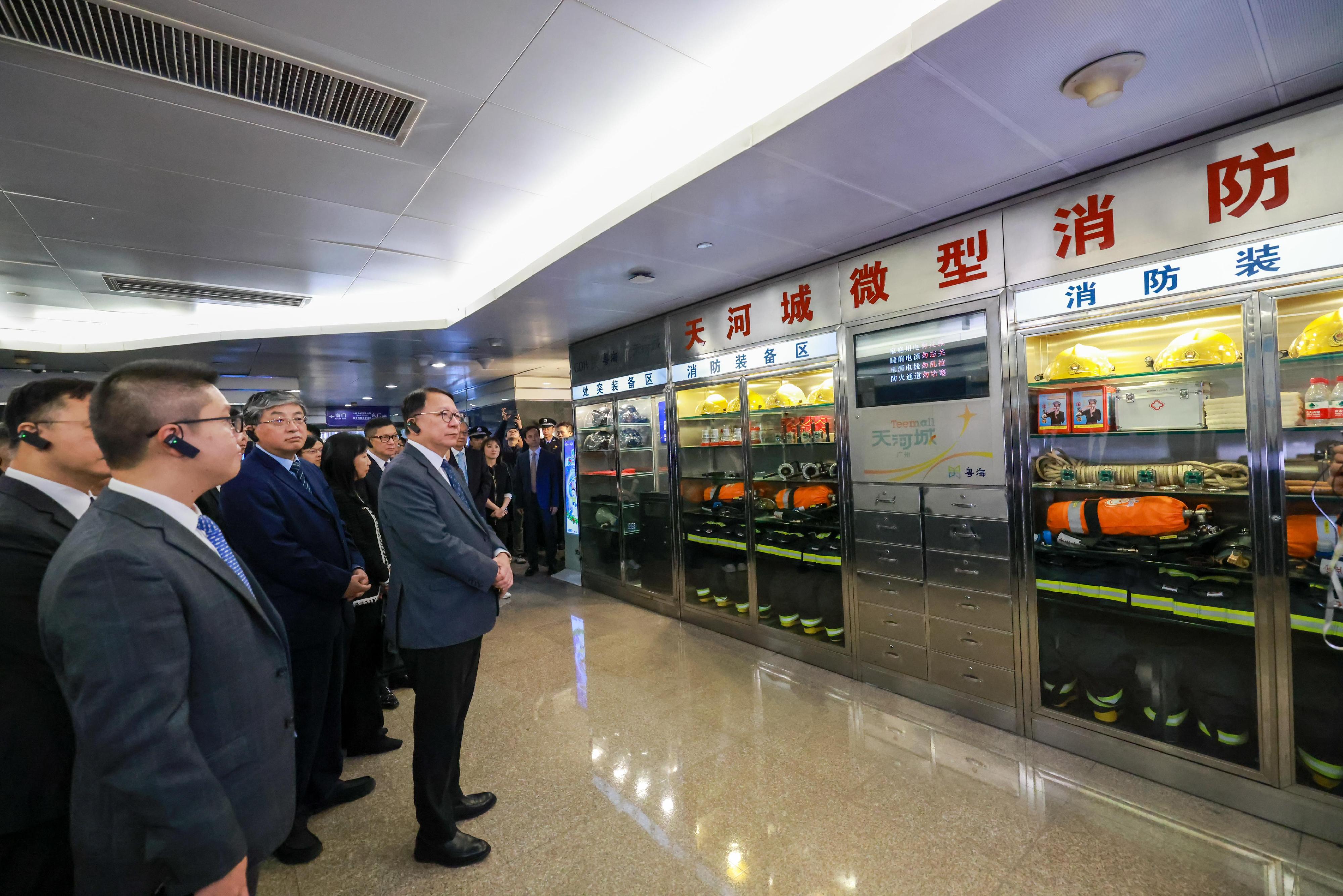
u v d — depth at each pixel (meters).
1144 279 2.53
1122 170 2.56
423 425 2.23
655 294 4.57
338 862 2.27
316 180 3.00
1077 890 2.00
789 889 2.05
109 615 1.04
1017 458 2.97
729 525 4.70
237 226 3.52
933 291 3.26
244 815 1.23
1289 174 2.17
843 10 2.06
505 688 3.80
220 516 2.70
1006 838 2.26
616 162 3.06
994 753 2.85
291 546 2.22
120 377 1.18
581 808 2.55
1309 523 2.25
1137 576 2.65
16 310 5.27
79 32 1.87
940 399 3.28
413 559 2.17
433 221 3.64
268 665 1.34
